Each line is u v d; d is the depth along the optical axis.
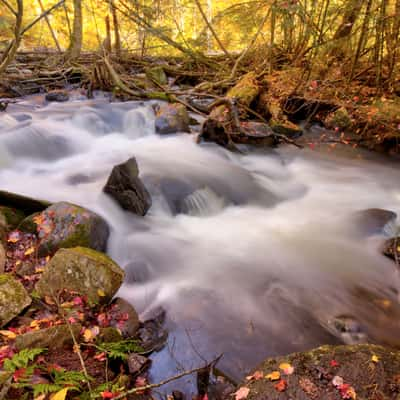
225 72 10.79
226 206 5.42
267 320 3.28
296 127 7.85
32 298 2.81
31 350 2.11
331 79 8.57
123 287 3.55
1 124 6.78
